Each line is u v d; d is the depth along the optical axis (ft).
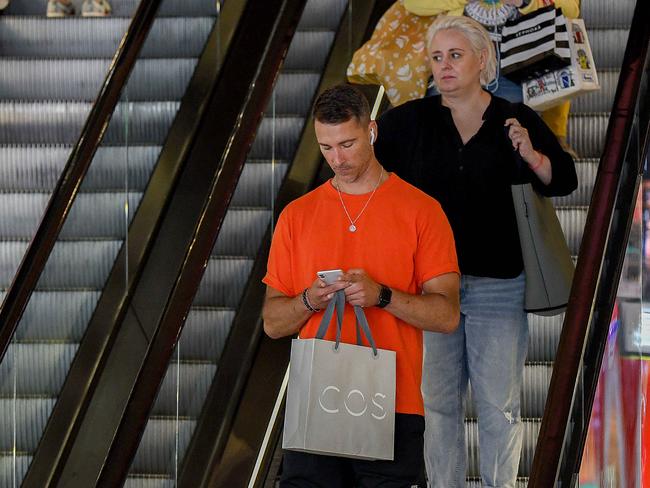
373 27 48.47
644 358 30.83
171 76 47.29
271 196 41.14
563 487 24.94
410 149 33.42
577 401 25.82
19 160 52.13
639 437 29.76
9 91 56.39
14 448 35.47
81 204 39.60
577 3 37.04
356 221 27.73
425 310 26.84
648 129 30.60
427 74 37.86
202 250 35.83
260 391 37.22
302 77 44.83
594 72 36.14
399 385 27.20
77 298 38.96
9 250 48.75
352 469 27.86
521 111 33.24
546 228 32.73
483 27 35.17
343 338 27.30
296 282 28.17
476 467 36.70
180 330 34.32
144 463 34.55
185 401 35.47
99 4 62.80
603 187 28.78
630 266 29.53
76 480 37.58
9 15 61.93
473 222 32.63
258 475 35.76
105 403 39.40
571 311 26.71
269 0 53.11
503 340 32.42
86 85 56.29
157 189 45.16
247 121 38.70
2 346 34.17
